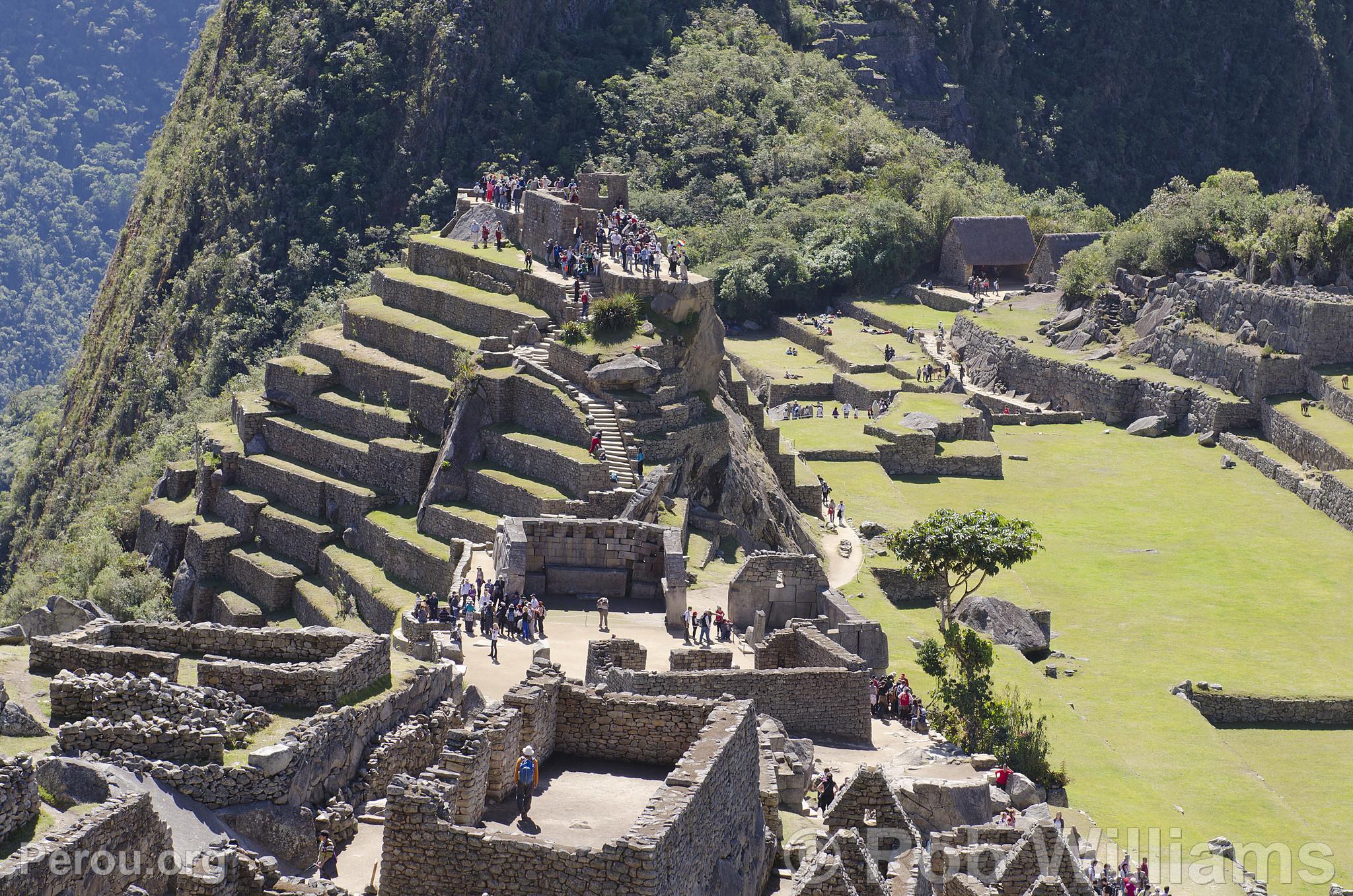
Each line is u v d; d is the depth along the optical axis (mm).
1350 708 104625
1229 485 156625
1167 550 136625
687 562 92875
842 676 62000
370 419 119625
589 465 99188
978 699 80688
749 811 40656
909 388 181125
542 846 34031
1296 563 133625
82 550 134625
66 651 42875
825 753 60156
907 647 97062
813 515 128125
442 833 34469
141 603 117625
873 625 70062
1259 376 168125
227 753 39438
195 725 39344
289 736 40031
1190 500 151500
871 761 59438
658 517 96875
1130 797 80875
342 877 38250
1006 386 191750
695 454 108062
